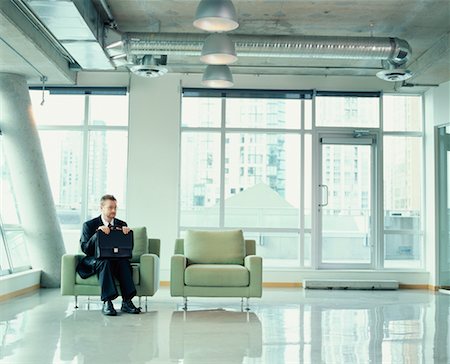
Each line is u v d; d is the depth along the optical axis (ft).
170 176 29.73
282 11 21.85
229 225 30.53
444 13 21.80
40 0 16.92
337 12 21.90
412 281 29.78
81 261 21.39
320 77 30.45
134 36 22.26
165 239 29.58
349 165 30.94
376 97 30.71
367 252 30.76
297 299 24.81
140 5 21.45
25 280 25.49
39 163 27.07
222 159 30.66
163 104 29.96
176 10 21.97
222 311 21.26
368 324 19.07
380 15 22.17
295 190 30.76
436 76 27.68
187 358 14.19
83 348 15.10
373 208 30.81
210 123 30.76
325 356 14.55
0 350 14.75
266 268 29.81
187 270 21.13
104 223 21.56
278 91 30.14
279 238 30.58
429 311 21.93
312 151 30.73
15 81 26.55
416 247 31.04
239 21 23.00
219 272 21.11
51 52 24.36
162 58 25.88
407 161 31.30
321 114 30.96
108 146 30.63
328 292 27.35
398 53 22.56
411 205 31.19
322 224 30.73
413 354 14.88
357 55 22.59
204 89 29.99
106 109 30.66
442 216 29.66
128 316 19.94
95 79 29.99
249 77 30.32
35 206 26.91
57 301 23.11
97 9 21.12
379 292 27.78
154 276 21.24
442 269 29.22
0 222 25.90
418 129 31.40
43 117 30.48
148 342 15.89
